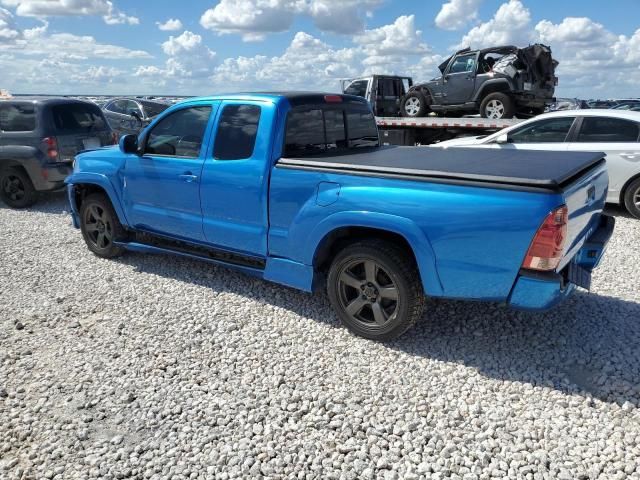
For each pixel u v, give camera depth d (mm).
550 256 2939
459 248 3176
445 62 12875
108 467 2572
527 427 2811
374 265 3570
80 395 3168
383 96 15141
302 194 3812
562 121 7723
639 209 7332
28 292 4812
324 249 3898
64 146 8133
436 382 3254
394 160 3902
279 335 3885
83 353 3666
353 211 3523
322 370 3406
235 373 3389
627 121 7242
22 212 8250
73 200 5879
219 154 4352
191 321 4137
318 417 2912
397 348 3670
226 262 4578
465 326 3973
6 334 3965
